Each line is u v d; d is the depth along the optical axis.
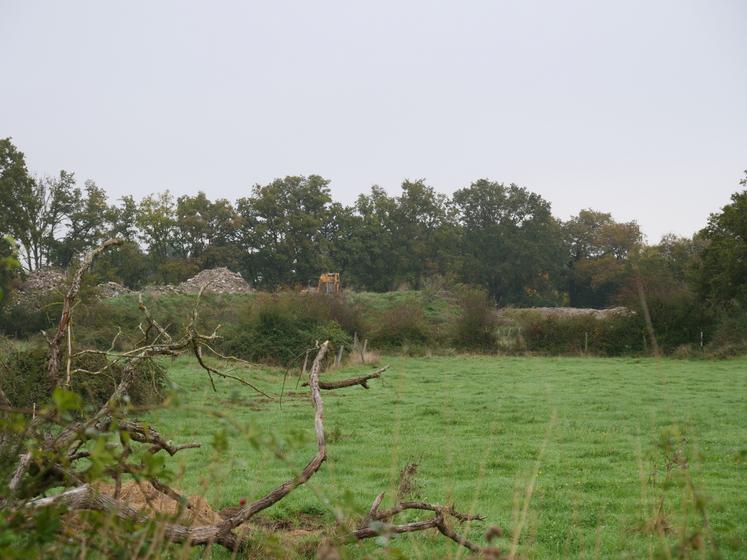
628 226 119.19
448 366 39.38
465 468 13.91
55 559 3.66
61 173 86.81
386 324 48.78
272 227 101.81
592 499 10.98
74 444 5.01
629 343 46.91
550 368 37.91
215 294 60.00
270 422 19.55
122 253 86.81
